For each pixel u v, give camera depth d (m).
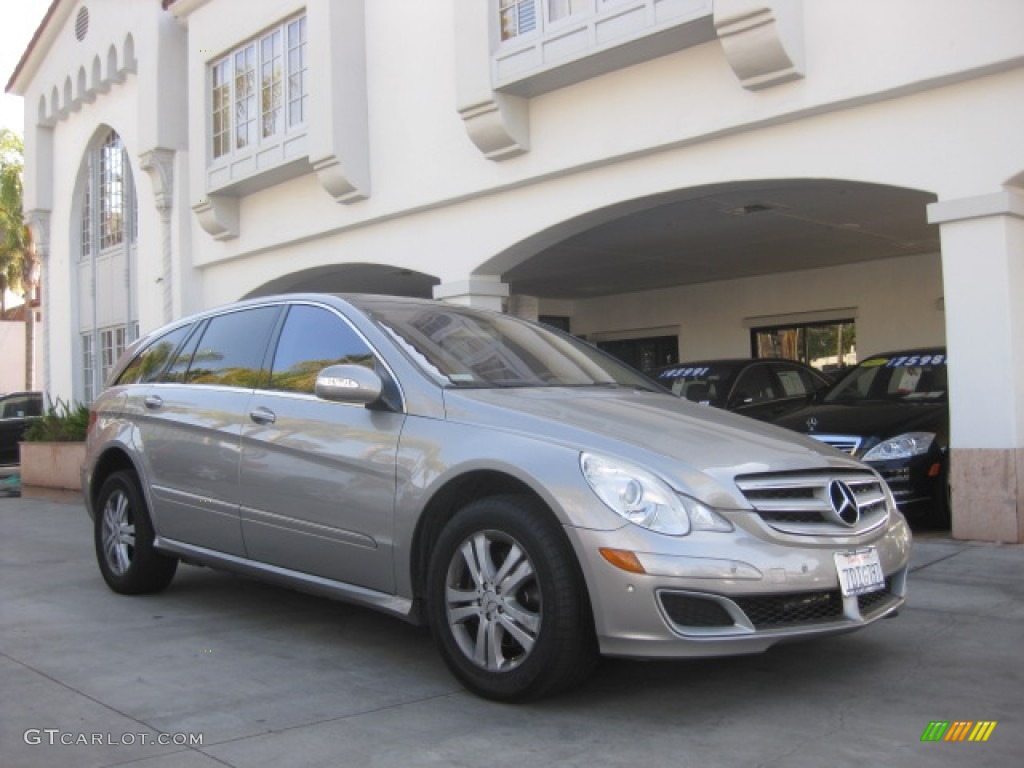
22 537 9.72
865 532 4.14
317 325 5.26
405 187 11.23
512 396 4.51
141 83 15.35
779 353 16.23
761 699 4.09
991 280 7.03
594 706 4.03
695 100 8.54
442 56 10.78
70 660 4.83
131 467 6.37
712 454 3.97
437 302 5.69
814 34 7.77
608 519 3.71
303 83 12.46
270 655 4.90
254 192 13.75
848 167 7.77
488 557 4.05
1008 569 6.33
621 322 18.28
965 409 7.18
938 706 3.99
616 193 9.32
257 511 5.11
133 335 17.00
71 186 18.84
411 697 4.20
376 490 4.48
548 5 9.24
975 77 7.08
